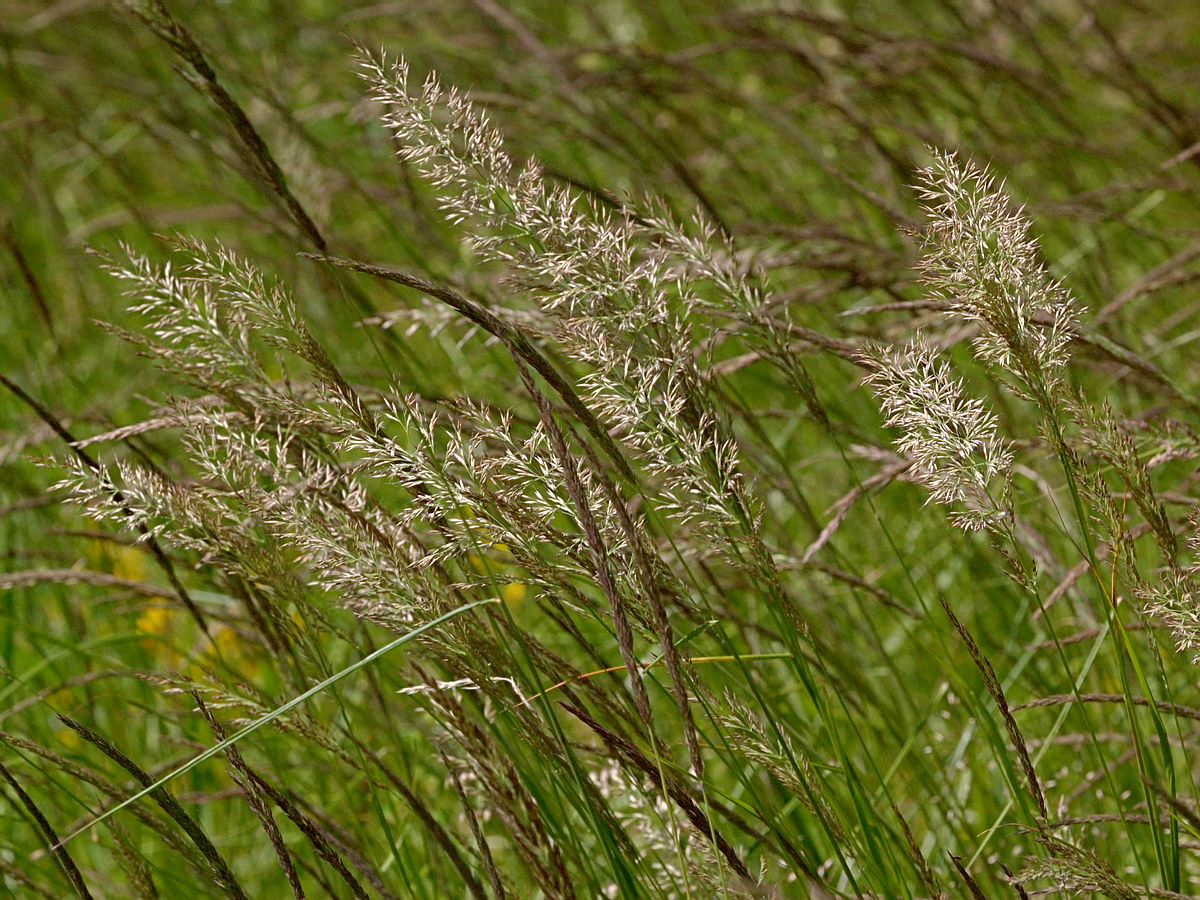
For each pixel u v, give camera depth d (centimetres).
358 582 204
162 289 207
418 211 249
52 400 272
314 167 260
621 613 199
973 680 227
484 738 205
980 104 306
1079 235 287
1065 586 215
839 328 243
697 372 204
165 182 428
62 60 396
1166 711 205
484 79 331
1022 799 210
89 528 254
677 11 420
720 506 204
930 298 219
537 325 216
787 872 218
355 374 236
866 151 293
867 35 295
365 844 221
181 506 206
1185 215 297
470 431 207
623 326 203
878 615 240
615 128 292
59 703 238
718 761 229
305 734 208
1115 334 240
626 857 208
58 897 220
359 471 204
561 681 208
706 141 295
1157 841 202
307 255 198
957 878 213
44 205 352
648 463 204
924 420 202
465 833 221
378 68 202
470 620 205
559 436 198
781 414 231
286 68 368
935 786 217
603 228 204
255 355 207
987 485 202
